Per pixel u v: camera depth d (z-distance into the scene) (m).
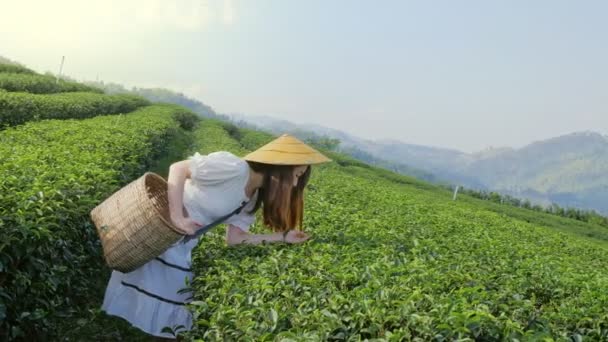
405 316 3.88
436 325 3.73
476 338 3.76
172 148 25.19
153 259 5.25
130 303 5.38
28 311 5.75
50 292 6.13
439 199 27.94
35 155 8.11
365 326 3.90
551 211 51.88
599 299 5.59
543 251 11.27
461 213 17.75
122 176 10.48
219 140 29.34
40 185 6.16
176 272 5.39
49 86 36.31
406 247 7.22
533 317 4.55
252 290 4.61
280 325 3.97
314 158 5.33
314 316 3.96
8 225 5.17
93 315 6.84
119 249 5.06
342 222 8.34
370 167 47.88
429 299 4.14
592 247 16.75
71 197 6.67
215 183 5.22
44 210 5.70
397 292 4.43
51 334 6.27
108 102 34.31
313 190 13.17
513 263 7.54
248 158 5.38
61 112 22.58
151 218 4.93
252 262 5.43
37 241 5.46
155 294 5.30
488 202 39.88
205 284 5.25
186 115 45.06
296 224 5.97
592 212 51.03
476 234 10.64
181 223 5.13
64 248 6.54
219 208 5.35
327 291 4.59
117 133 14.84
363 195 14.05
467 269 6.21
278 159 5.24
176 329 5.14
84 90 50.31
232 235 5.96
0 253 5.03
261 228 7.15
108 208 5.25
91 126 15.27
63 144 11.05
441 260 6.43
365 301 3.99
